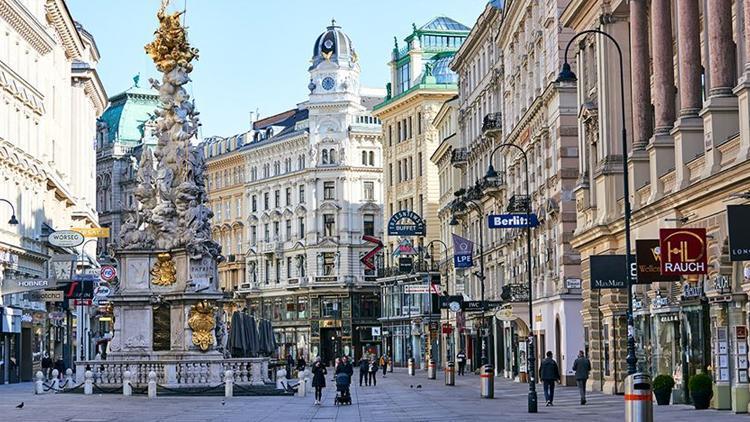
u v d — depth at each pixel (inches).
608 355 2017.7
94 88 4461.1
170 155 2124.8
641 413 874.1
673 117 1705.2
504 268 3410.4
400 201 5452.8
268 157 6279.5
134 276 2082.9
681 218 1551.4
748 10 1291.8
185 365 2006.6
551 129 2586.1
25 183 3102.9
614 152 1988.2
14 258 2901.1
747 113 1283.2
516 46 3132.4
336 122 5964.6
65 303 2878.9
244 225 6432.1
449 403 1879.9
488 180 3398.1
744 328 1379.2
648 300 1766.7
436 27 5482.3
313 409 1729.8
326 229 5905.5
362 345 5807.1
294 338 5954.7
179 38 2166.6
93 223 4429.1
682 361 1552.7
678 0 1574.8
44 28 3289.9
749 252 1141.1
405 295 5019.7
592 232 2017.7
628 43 1993.1
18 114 3046.3
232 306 2313.0
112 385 2032.5
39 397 1936.5
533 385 1558.8
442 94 5187.0
